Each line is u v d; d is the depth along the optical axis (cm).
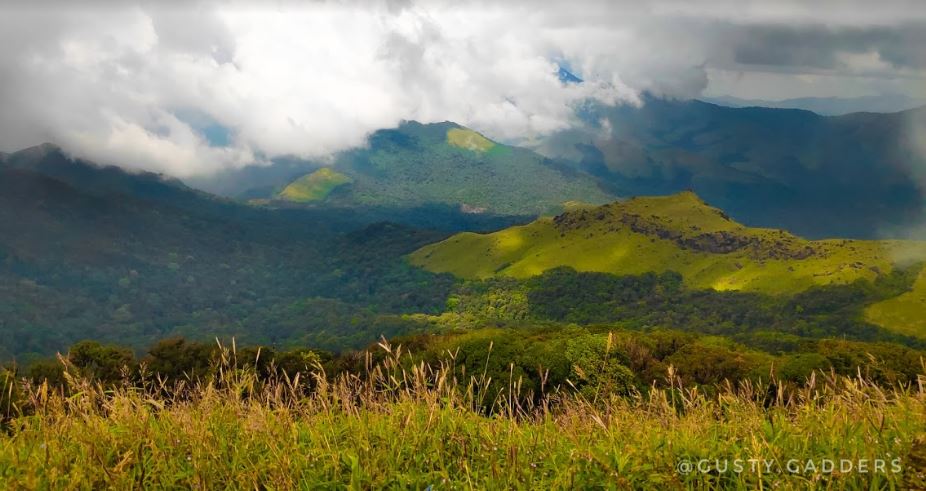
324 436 534
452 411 583
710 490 476
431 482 480
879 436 487
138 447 507
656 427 559
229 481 481
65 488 445
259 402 608
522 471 482
